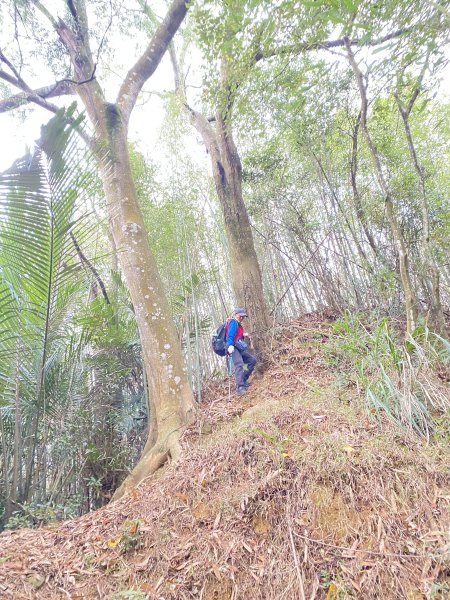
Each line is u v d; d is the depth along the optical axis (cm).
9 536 323
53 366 485
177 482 341
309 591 224
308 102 596
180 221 820
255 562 251
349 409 374
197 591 243
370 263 668
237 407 513
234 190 709
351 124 645
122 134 583
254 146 795
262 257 879
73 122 321
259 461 319
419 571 215
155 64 652
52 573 265
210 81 512
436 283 460
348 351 468
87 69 594
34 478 454
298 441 332
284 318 789
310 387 478
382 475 273
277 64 514
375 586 214
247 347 607
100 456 541
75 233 385
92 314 559
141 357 673
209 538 273
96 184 371
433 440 309
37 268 378
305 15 356
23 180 325
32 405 452
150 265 537
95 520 334
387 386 359
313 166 727
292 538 253
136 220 550
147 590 248
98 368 594
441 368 402
